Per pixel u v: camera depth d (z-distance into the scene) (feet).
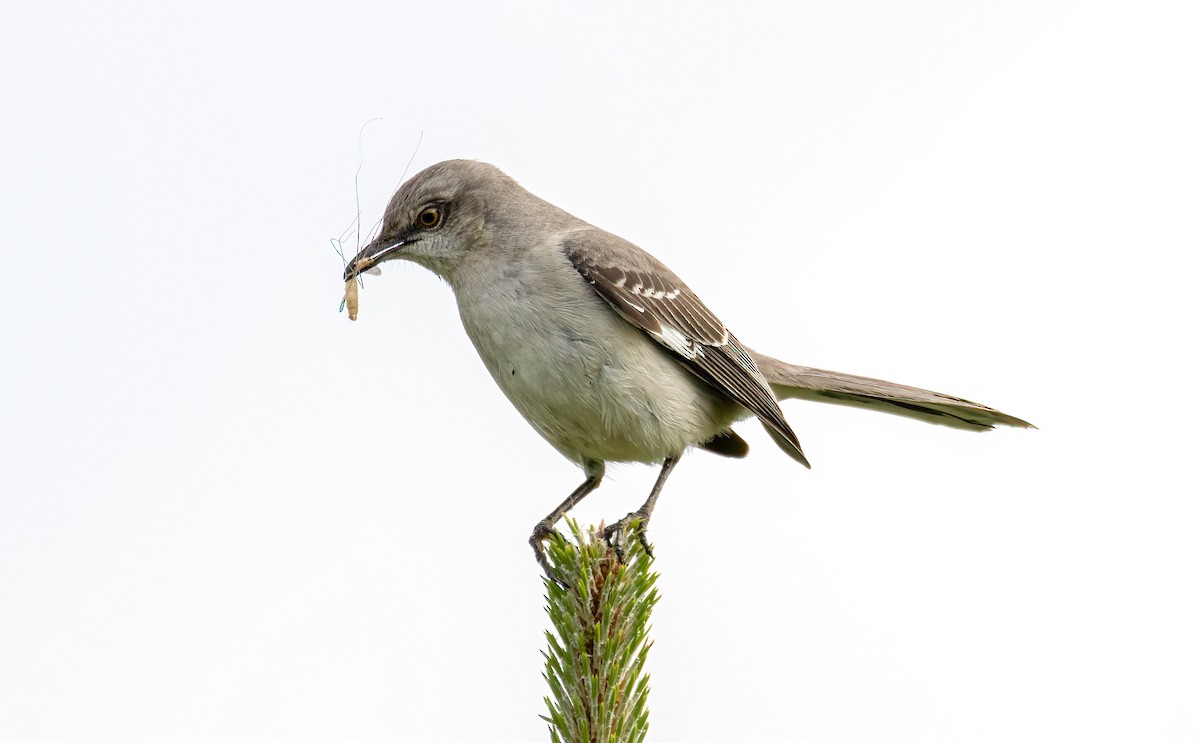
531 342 32.04
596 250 32.42
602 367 31.81
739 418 37.29
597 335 31.76
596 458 33.83
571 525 23.67
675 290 33.83
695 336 33.71
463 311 33.58
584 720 22.45
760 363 39.17
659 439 32.68
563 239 32.86
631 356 32.07
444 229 33.47
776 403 35.86
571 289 31.91
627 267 32.58
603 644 22.54
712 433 35.99
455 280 33.91
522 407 33.19
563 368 31.86
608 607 22.62
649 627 23.11
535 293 32.01
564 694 22.80
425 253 33.68
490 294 32.68
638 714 22.70
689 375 34.12
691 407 33.47
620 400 31.96
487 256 33.09
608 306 32.07
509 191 33.86
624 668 22.68
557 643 23.00
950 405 38.88
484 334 32.89
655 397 32.30
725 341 34.83
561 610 22.98
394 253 34.04
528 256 32.55
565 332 31.76
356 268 34.22
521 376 32.48
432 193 33.60
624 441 32.81
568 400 32.19
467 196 33.45
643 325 31.96
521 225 33.27
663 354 33.14
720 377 34.04
